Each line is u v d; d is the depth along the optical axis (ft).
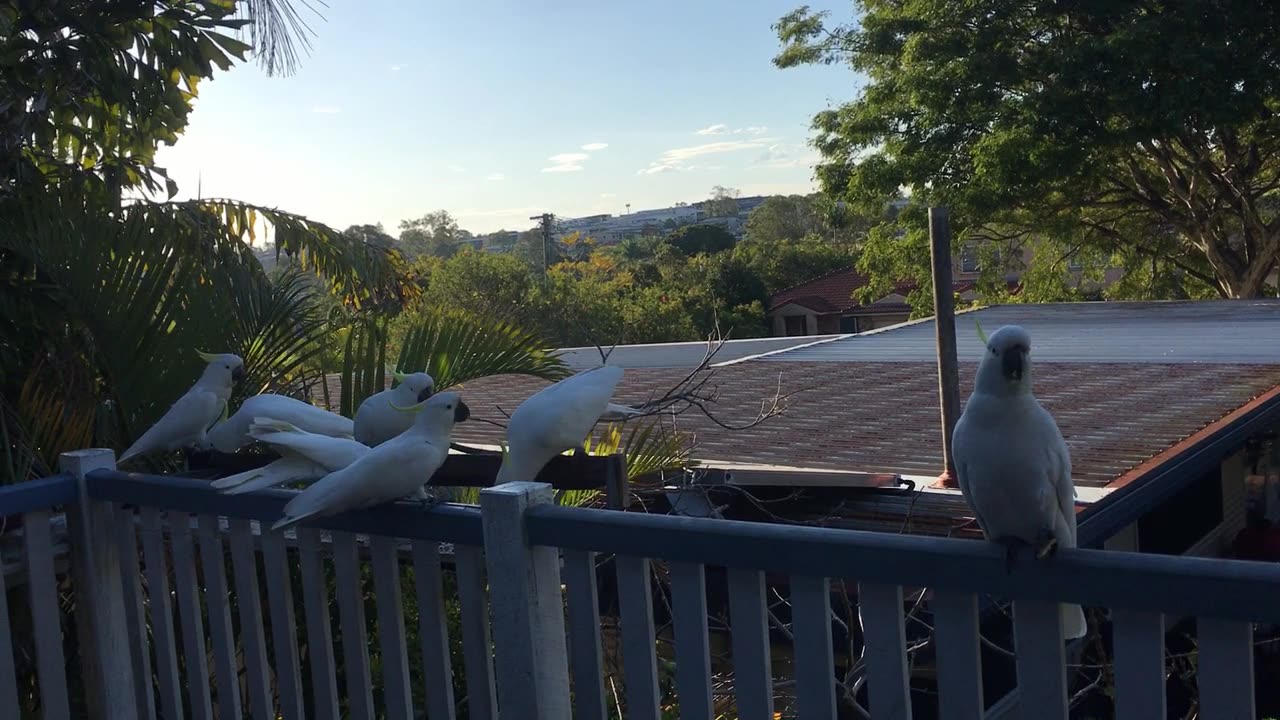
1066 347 38.24
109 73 16.67
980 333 7.29
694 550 7.06
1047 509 6.97
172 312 14.17
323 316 17.03
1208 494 31.99
